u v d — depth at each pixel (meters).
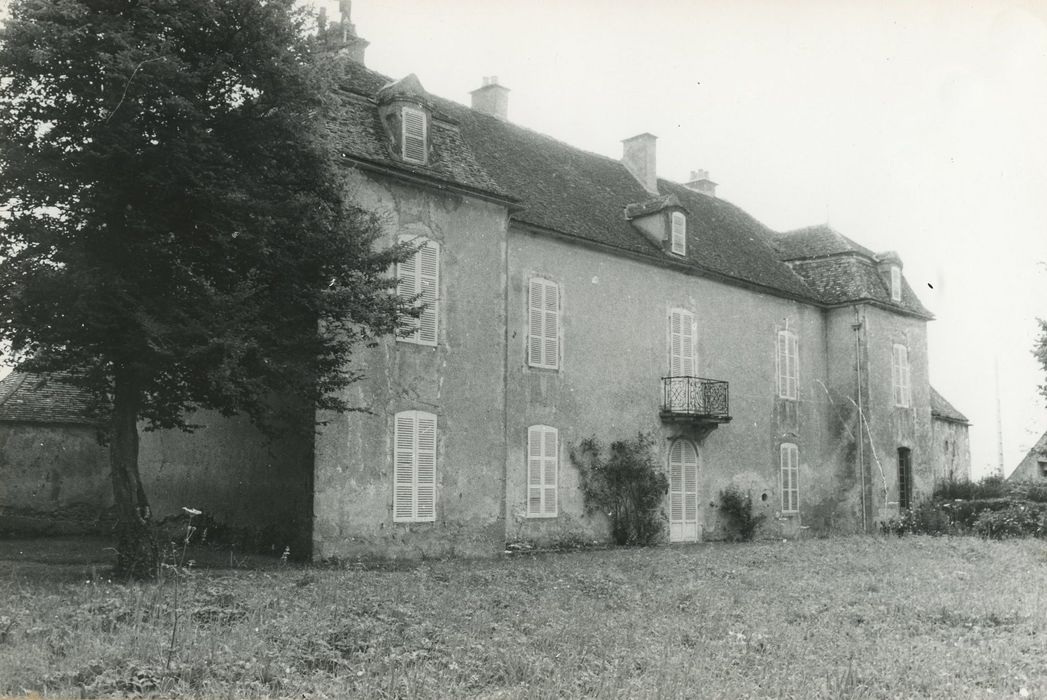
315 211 13.70
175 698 6.56
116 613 8.98
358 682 7.00
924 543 22.58
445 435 18.31
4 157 12.17
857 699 7.14
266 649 7.80
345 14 22.64
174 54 12.62
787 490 28.61
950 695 7.39
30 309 12.27
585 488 22.14
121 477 13.30
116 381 13.57
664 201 25.20
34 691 6.58
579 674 7.48
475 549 18.53
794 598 12.60
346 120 17.78
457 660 7.82
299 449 16.84
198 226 13.19
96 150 12.26
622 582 13.71
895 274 32.25
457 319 18.81
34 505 24.03
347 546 16.56
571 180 25.33
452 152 19.48
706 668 7.95
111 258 12.87
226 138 13.51
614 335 23.39
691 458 25.31
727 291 27.22
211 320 12.41
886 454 30.73
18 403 24.47
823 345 31.09
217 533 19.33
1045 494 28.91
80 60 12.09
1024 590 13.70
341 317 14.15
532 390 21.20
